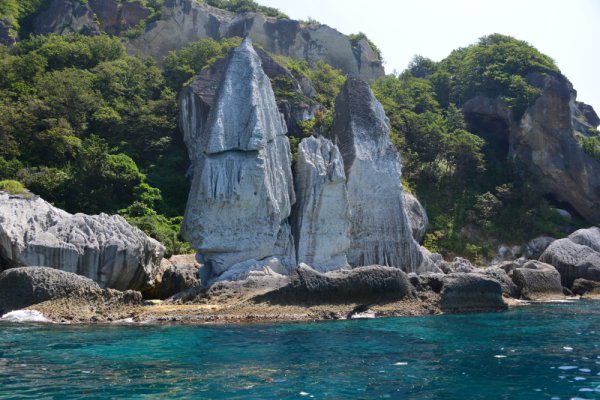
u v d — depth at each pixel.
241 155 27.88
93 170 42.91
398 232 32.19
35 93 49.81
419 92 68.12
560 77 62.09
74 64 59.50
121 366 12.84
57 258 24.67
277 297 21.91
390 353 14.74
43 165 44.66
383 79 74.50
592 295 35.44
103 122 50.56
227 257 27.12
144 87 58.53
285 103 50.62
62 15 71.88
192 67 60.72
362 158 32.28
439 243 49.47
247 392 10.79
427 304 23.47
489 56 66.69
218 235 27.28
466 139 54.38
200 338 16.50
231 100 28.72
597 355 14.73
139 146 51.38
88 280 21.83
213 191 27.12
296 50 76.94
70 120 49.16
